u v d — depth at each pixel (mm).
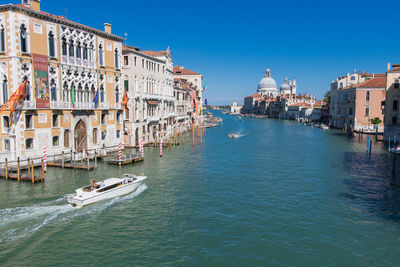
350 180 27906
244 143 55844
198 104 105375
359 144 53188
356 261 14297
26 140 29500
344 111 83000
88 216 19078
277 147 50094
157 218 18922
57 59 32125
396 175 29844
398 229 17453
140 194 23438
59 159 32625
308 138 64875
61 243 15742
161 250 15172
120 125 41781
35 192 23203
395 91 54156
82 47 35375
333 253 14961
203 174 29984
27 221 18156
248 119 167000
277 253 14945
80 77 35062
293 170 32031
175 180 27609
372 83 71750
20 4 31078
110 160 33812
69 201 20562
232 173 30484
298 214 19641
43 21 30578
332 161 37188
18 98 27641
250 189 24953
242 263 14102
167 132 60156
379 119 65000
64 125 33125
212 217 19109
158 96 54438
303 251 15133
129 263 14047
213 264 14000
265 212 19969
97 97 36281
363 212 19984
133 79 45156
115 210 20109
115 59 40562
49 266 13758
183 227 17688
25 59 29031
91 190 21656
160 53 57875
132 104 45531
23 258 14352
